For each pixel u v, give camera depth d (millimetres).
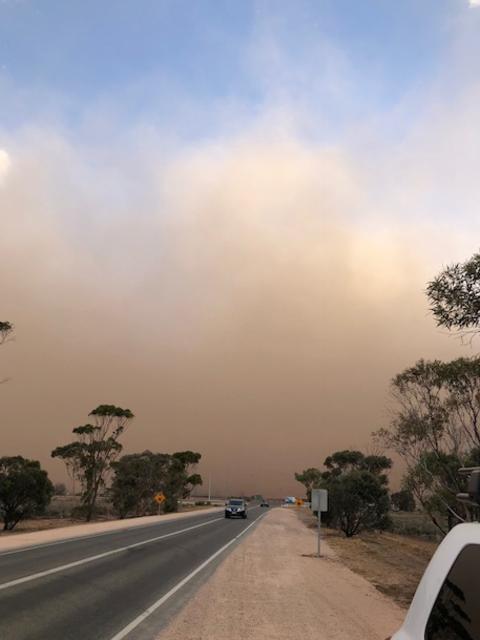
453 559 2605
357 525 39938
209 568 16922
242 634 8875
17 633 7953
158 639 8156
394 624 10375
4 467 44750
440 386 17219
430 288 11273
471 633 2205
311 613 11008
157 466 67625
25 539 23500
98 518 59875
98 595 11312
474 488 2982
